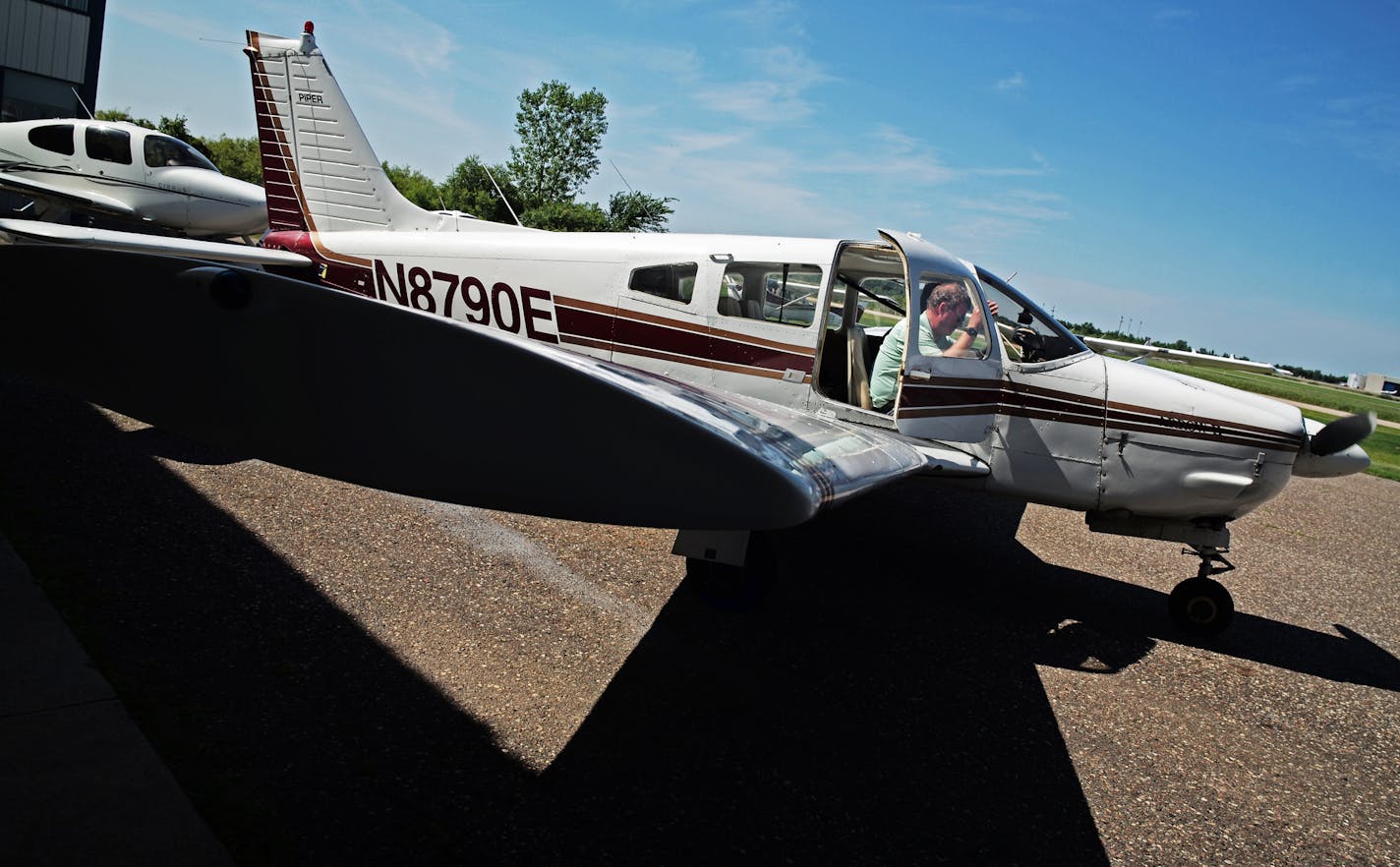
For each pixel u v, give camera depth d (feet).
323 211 18.61
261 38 18.38
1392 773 9.75
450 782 7.29
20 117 51.98
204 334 6.08
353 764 7.34
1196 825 8.22
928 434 13.32
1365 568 19.33
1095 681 11.22
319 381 6.06
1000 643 12.09
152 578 10.16
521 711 8.61
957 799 8.11
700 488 5.84
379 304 5.69
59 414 16.21
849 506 18.67
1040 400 13.44
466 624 10.33
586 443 5.92
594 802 7.30
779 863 6.84
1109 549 17.93
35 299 6.31
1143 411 13.10
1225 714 10.77
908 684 10.38
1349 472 13.09
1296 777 9.41
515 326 15.44
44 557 10.18
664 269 14.40
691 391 8.63
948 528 17.88
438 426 6.07
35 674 7.84
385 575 11.38
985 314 13.52
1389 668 13.10
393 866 6.22
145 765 6.87
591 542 13.79
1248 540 20.76
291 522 12.67
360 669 8.94
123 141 41.39
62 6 52.39
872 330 15.87
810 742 8.77
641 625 10.98
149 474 13.71
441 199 110.11
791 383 13.69
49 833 5.97
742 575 11.43
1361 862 7.95
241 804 6.62
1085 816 8.12
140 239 15.64
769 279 13.83
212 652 8.79
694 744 8.44
